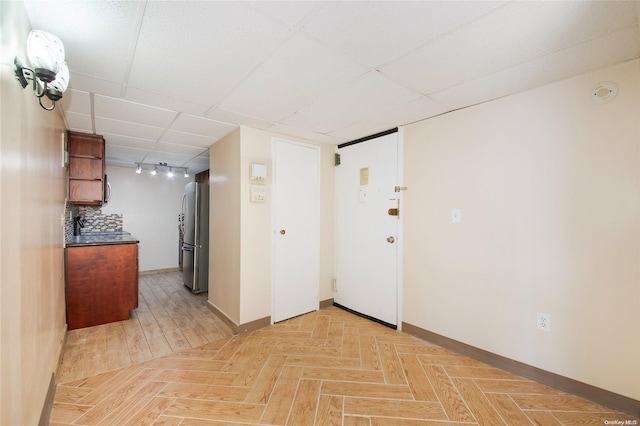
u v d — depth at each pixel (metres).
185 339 2.67
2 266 0.95
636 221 1.61
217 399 1.80
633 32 1.35
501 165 2.14
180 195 6.00
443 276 2.50
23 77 1.08
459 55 1.57
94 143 3.15
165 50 1.51
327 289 3.61
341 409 1.71
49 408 1.63
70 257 2.86
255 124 2.77
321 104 2.26
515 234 2.07
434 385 1.94
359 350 2.44
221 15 1.24
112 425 1.57
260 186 2.93
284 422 1.60
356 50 1.52
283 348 2.48
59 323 2.23
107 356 2.33
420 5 1.18
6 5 0.98
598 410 1.67
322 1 1.16
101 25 1.30
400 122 2.73
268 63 1.65
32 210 1.35
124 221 5.34
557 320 1.88
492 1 1.16
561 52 1.54
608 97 1.69
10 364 1.03
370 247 3.17
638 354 1.60
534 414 1.65
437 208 2.54
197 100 2.17
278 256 3.10
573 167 1.82
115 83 1.88
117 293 3.10
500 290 2.15
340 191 3.57
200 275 4.23
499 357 2.15
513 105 2.08
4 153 0.97
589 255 1.76
